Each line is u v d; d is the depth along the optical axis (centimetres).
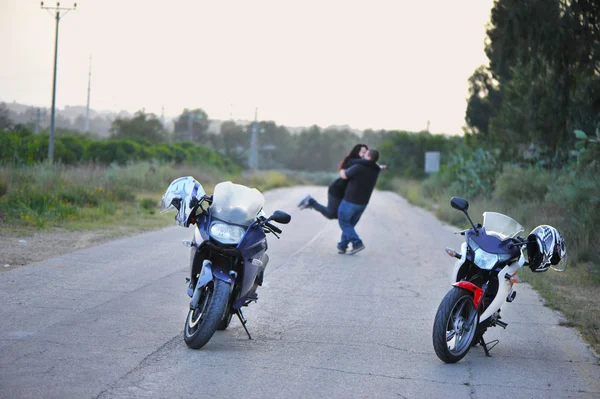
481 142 7519
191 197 1488
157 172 7162
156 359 1357
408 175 12888
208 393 1174
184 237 3322
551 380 1362
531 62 3838
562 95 3728
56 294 1914
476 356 1534
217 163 12106
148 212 4350
